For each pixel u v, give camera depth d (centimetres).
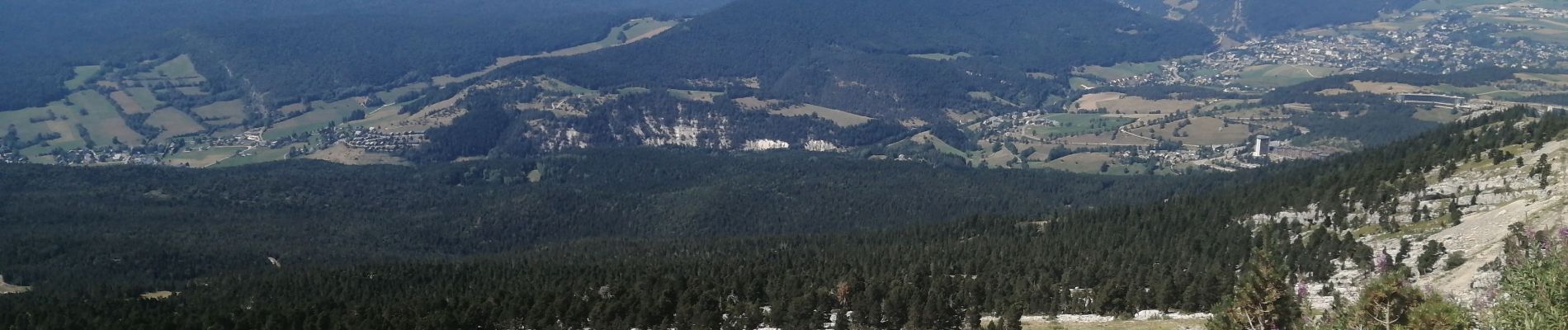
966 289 17612
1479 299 11512
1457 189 18950
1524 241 13425
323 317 18925
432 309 19150
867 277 19150
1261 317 11069
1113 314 16488
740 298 19162
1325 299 15662
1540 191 17338
